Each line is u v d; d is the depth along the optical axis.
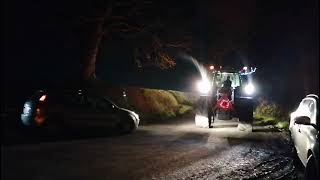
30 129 16.95
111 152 12.79
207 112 20.02
